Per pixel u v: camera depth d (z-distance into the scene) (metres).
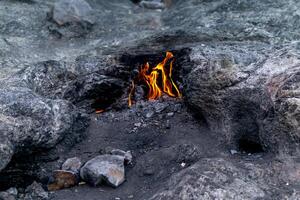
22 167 2.92
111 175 2.86
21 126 2.80
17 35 4.51
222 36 4.20
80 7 4.90
